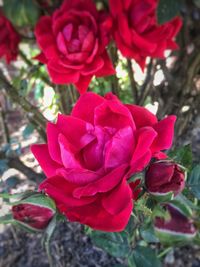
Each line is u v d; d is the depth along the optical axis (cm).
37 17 24
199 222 13
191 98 32
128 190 13
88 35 20
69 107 30
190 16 32
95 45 20
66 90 29
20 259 31
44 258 31
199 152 36
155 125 15
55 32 21
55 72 20
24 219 14
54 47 21
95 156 14
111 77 27
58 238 31
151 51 21
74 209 14
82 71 20
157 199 14
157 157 15
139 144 14
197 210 14
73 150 14
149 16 21
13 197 14
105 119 15
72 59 20
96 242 21
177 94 31
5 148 28
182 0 22
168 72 30
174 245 13
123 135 14
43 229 15
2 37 25
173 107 31
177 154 18
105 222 13
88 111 15
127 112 14
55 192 14
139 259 19
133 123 14
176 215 13
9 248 32
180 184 14
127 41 21
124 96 33
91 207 14
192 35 35
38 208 14
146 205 15
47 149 15
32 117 28
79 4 21
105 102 14
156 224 13
